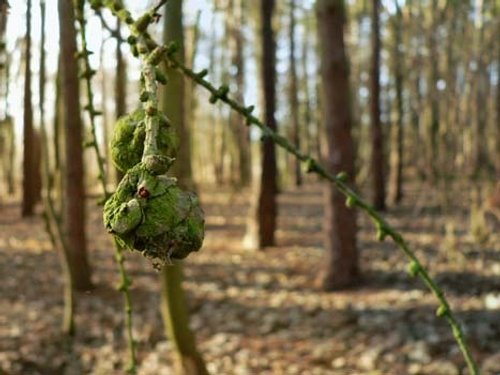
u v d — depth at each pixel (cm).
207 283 834
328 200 782
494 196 915
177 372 465
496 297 693
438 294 135
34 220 1482
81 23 140
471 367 133
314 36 2322
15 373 566
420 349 568
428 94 927
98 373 579
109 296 770
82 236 770
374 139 1373
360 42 2241
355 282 779
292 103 2097
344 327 641
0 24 188
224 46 2183
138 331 655
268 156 1057
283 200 1845
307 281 825
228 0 1758
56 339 636
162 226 72
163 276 451
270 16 1019
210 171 3394
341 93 758
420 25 986
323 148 776
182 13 324
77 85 540
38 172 1733
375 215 137
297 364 565
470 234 1009
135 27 96
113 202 75
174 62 113
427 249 958
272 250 1045
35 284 843
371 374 532
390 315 659
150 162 74
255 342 616
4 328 666
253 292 785
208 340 631
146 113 78
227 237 1200
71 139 729
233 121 2219
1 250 1083
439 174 896
